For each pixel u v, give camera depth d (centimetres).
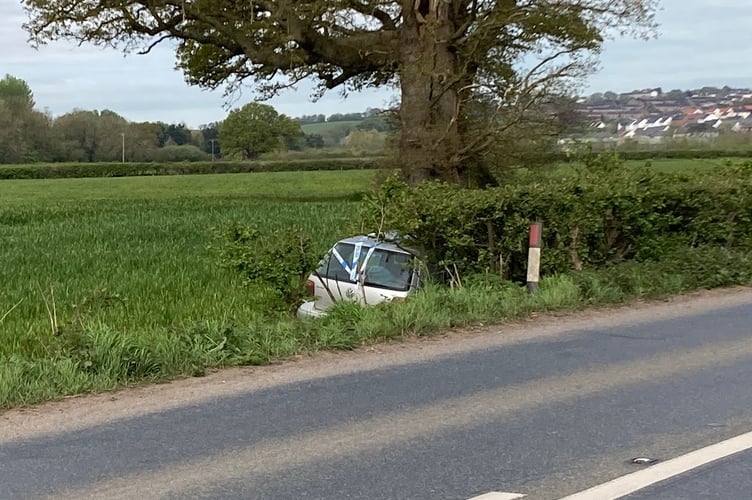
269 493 516
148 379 793
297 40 2877
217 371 834
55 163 10356
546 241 1297
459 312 1064
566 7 2628
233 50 3228
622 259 1382
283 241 1137
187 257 1797
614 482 531
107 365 791
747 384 777
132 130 12119
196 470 556
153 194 5712
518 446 602
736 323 1077
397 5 2917
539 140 2877
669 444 607
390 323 994
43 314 1165
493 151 2869
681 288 1306
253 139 13088
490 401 720
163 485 530
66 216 3328
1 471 555
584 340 972
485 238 1251
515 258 1273
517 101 2712
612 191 1340
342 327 974
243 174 8931
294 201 4353
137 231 2506
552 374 812
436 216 1177
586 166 1547
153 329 985
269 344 900
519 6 2688
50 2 2945
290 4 2828
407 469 556
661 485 527
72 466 564
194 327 921
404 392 749
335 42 2978
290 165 9700
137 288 1359
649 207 1398
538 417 674
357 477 542
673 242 1462
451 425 653
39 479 541
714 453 587
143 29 3077
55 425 657
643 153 5250
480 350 920
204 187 6669
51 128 11281
